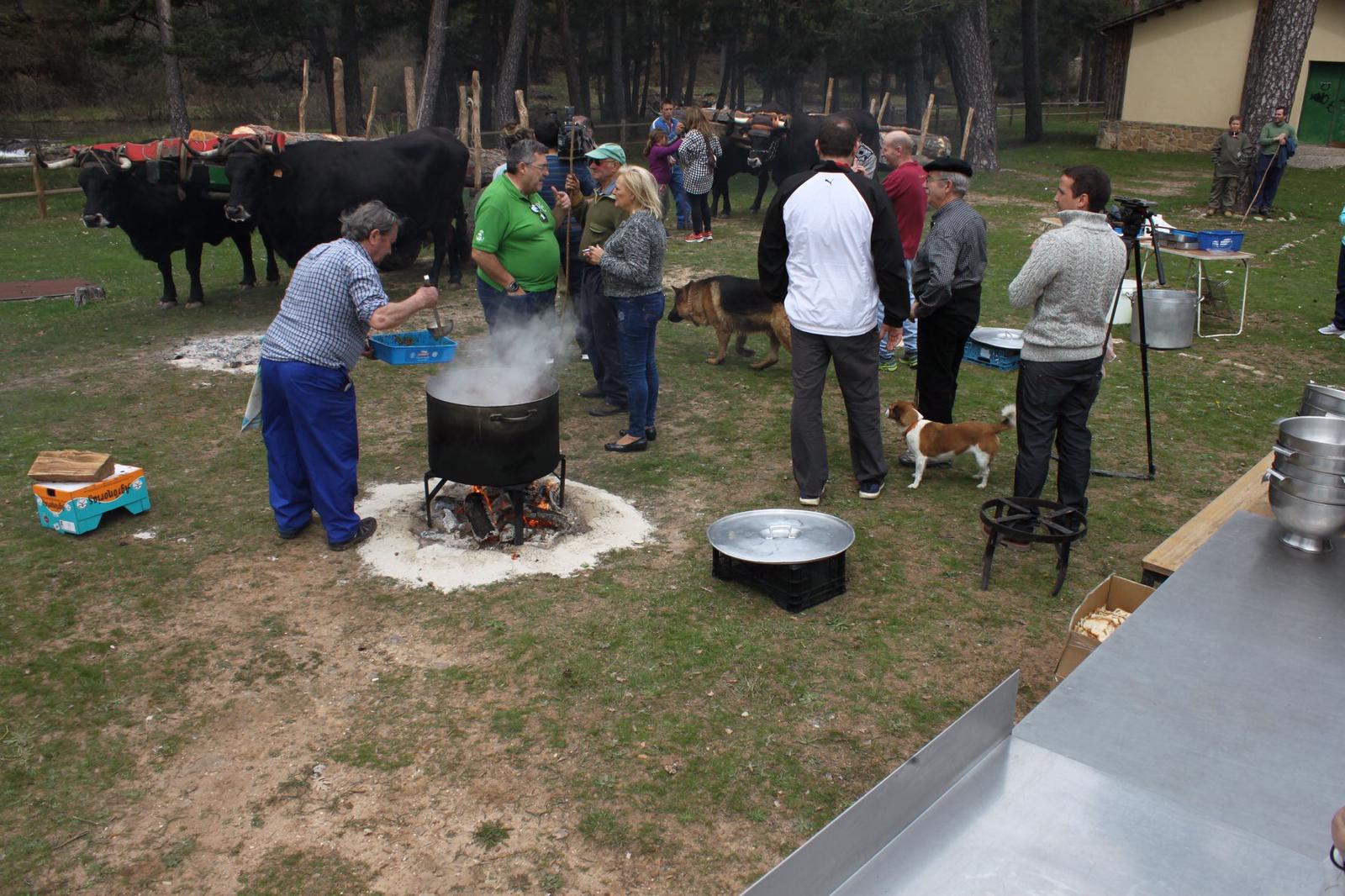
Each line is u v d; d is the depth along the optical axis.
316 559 4.57
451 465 4.52
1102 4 33.50
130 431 6.21
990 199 17.28
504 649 3.87
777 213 4.87
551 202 7.67
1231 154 15.38
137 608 4.12
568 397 6.98
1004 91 47.91
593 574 4.47
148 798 3.06
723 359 7.89
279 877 2.77
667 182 14.09
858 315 4.81
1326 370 7.78
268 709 3.50
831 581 4.29
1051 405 4.61
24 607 4.10
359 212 4.40
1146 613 2.72
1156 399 7.05
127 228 9.27
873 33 23.97
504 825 2.96
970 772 2.09
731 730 3.40
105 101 32.81
